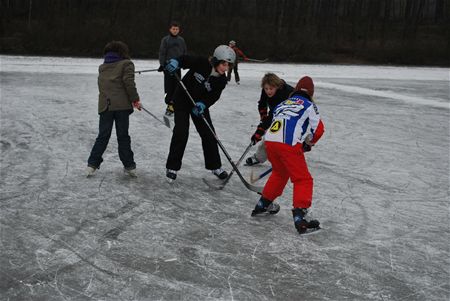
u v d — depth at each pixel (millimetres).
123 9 37812
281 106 3971
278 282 3105
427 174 5840
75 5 38188
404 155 6746
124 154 5059
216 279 3109
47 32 28906
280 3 39969
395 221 4293
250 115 9367
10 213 4086
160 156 6121
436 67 31094
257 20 42875
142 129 7660
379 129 8555
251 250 3562
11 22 33219
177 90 4945
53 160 5715
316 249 3631
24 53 27000
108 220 4023
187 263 3311
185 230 3887
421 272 3328
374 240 3848
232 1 42531
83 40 28859
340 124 8891
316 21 47594
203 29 35500
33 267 3172
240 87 14039
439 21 50656
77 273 3113
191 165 5820
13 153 5934
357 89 14883
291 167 3846
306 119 3859
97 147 5055
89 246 3516
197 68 4820
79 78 14344
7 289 2891
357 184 5352
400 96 13359
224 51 4734
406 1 52969
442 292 3061
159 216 4164
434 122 9383
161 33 32219
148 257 3379
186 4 44469
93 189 4773
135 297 2859
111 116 4988
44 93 10898
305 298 2928
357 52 34781
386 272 3307
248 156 6387
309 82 3969
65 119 8102
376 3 48906
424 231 4082
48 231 3752
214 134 4762
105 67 4891
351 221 4250
